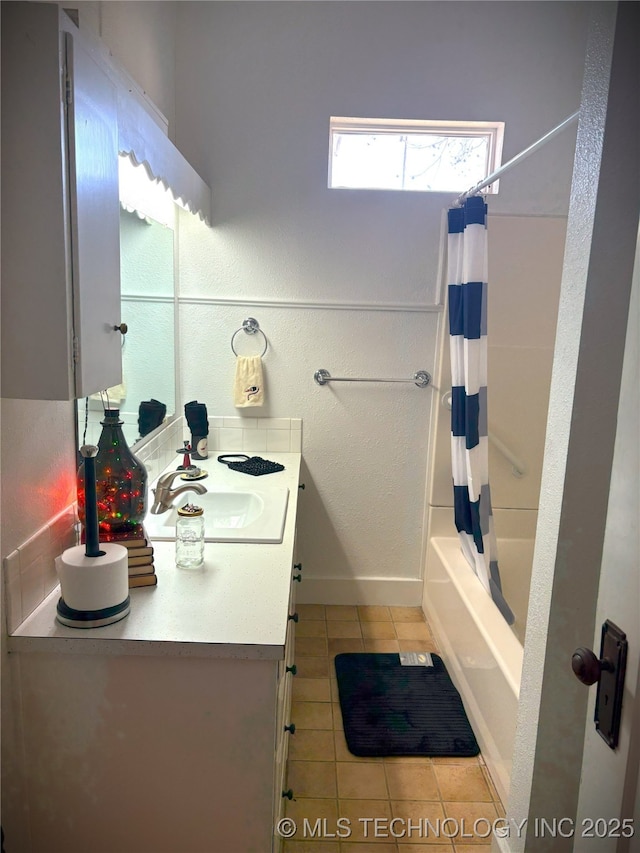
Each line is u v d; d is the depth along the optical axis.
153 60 2.38
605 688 0.93
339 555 3.21
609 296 1.28
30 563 1.38
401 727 2.31
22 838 1.41
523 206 2.89
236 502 2.34
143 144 1.80
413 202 2.90
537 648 1.48
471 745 2.23
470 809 1.96
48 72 1.09
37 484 1.42
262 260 2.93
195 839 1.43
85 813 1.42
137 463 1.59
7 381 1.17
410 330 3.00
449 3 2.78
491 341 2.97
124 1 1.99
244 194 2.88
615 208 1.25
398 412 3.08
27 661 1.34
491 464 3.07
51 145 1.10
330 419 3.08
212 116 2.82
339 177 2.97
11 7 1.07
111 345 1.35
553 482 1.42
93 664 1.35
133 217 2.10
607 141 1.24
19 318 1.15
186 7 2.75
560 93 2.84
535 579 1.52
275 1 2.76
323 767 2.12
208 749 1.39
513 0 2.79
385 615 3.17
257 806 1.41
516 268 2.91
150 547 1.57
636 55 1.21
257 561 1.74
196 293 2.94
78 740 1.38
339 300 2.97
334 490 3.15
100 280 1.28
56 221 1.12
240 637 1.33
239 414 3.06
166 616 1.42
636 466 0.90
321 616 3.15
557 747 1.47
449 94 2.83
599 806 0.96
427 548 3.17
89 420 1.69
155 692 1.36
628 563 0.91
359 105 2.83
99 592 1.35
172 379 2.81
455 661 2.59
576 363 1.31
